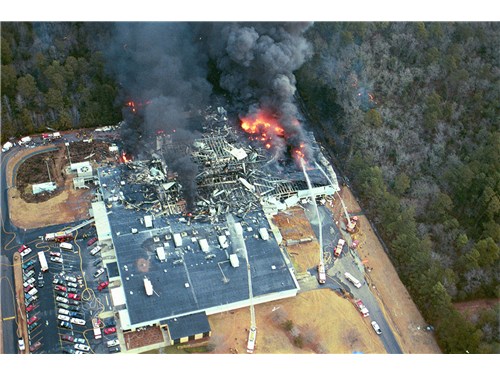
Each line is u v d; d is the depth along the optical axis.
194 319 192.38
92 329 192.88
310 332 196.62
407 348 196.75
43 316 194.38
